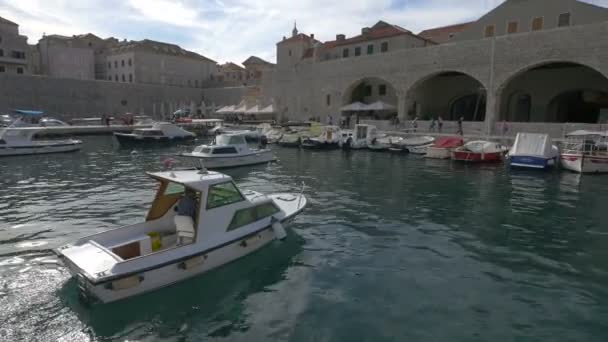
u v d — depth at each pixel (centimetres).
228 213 887
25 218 1244
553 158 2328
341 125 4494
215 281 817
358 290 793
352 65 4756
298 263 917
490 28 3981
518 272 874
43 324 666
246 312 713
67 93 5759
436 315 701
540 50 3256
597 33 2962
